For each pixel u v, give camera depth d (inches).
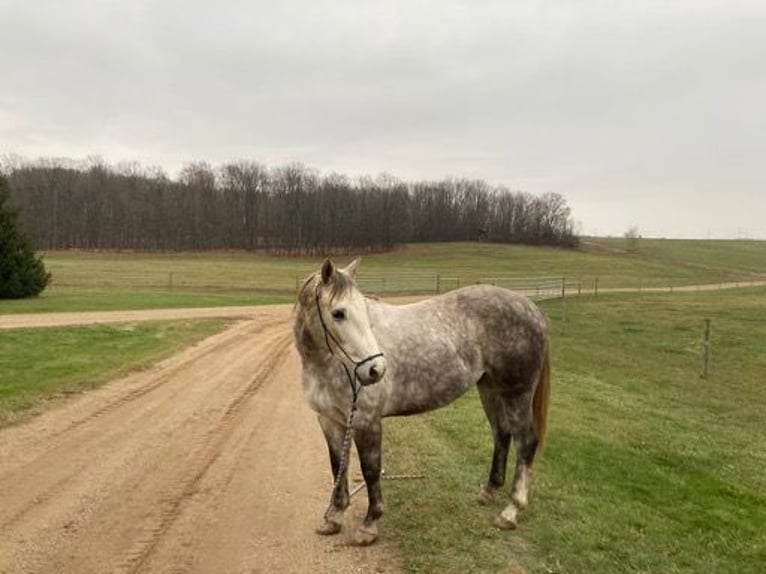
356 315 195.0
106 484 267.1
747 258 4357.8
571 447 340.2
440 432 361.1
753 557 214.4
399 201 4527.6
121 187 4114.2
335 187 4392.2
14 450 310.7
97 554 202.5
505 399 233.0
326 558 200.8
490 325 227.3
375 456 208.4
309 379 210.4
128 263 2797.7
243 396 455.8
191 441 336.8
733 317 1170.0
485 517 231.8
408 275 2437.3
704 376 659.4
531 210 4995.1
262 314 1071.0
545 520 228.5
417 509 239.8
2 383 451.8
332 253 3895.2
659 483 293.1
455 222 4881.9
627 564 198.4
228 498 254.2
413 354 213.5
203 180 4232.3
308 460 307.1
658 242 5438.0
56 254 3326.8
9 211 1256.2
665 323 1082.7
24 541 210.8
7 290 1211.2
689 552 212.4
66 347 640.4
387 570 192.7
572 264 3508.9
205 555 203.0
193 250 3848.4
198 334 794.2
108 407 405.7
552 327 1027.3
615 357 758.5
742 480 317.4
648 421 434.3
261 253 3796.8
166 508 242.4
